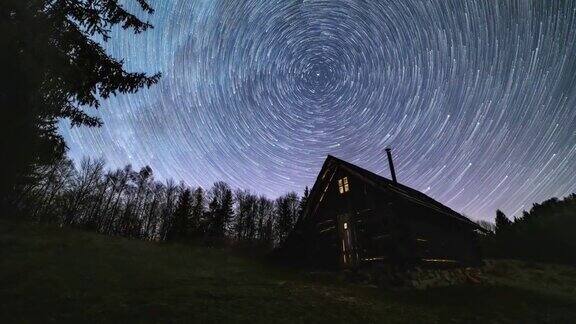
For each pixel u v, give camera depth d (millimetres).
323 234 15859
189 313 5777
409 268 11961
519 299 9570
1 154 6613
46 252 10148
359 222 14289
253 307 6582
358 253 13867
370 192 14289
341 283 11508
